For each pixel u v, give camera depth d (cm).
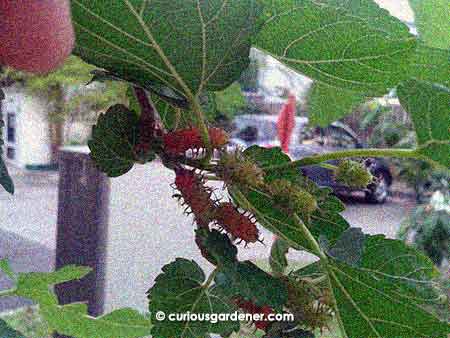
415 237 351
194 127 63
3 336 61
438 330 55
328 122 90
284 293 56
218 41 52
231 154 60
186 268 65
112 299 207
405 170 388
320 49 60
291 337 62
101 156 64
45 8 32
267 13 58
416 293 63
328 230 70
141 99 64
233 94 124
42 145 811
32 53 32
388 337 58
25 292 77
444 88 60
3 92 60
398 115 349
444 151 62
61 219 193
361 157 71
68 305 79
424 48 64
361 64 60
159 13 49
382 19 56
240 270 55
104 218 193
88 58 57
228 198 68
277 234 70
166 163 62
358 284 57
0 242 428
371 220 428
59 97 706
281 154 66
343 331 60
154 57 54
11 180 53
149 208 223
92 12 50
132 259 212
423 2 79
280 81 706
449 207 346
